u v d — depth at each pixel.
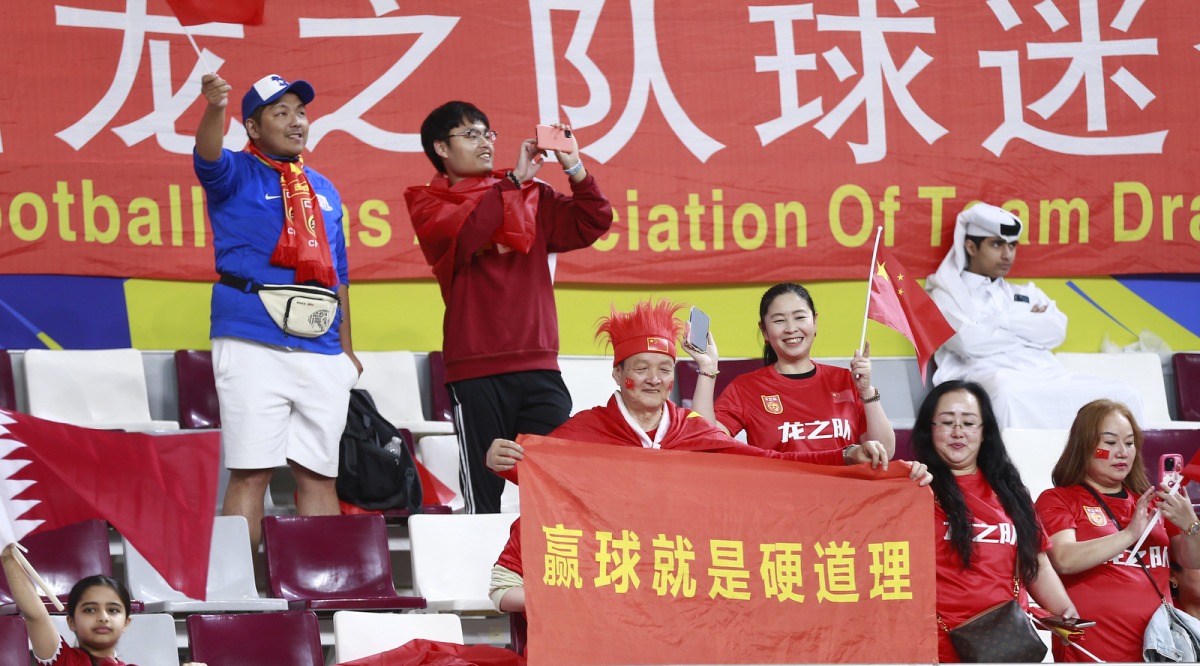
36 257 22.97
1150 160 25.61
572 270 24.44
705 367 16.66
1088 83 25.56
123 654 15.76
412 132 24.14
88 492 13.64
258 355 18.47
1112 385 23.39
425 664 15.04
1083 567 15.63
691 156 24.80
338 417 19.02
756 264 24.84
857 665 13.32
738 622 13.41
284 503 21.28
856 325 25.08
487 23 24.44
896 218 25.11
